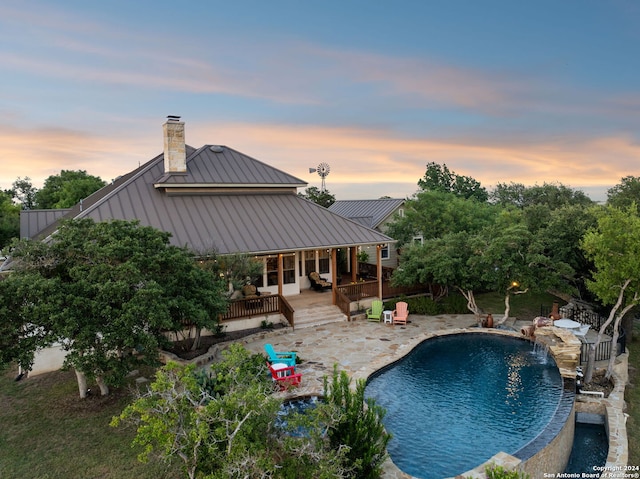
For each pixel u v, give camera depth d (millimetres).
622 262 13766
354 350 16906
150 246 13125
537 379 14547
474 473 8773
